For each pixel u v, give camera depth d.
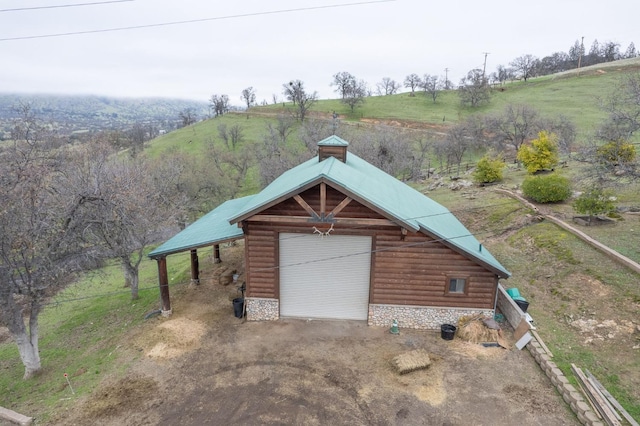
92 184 17.48
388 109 91.06
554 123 48.09
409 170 45.16
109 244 18.17
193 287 19.36
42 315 21.80
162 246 16.88
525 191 26.28
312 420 10.62
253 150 58.50
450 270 14.55
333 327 15.20
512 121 50.31
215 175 42.94
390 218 13.70
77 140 37.47
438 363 12.92
